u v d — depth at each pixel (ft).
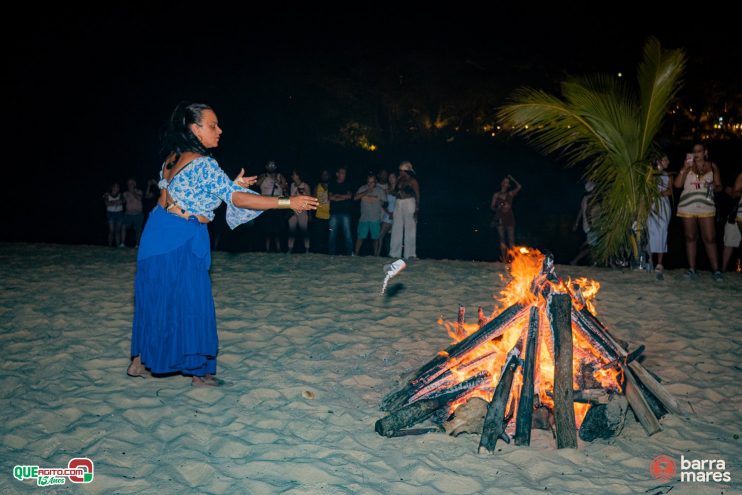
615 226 30.63
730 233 33.60
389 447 15.48
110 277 30.68
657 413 17.20
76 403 17.11
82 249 38.04
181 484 13.74
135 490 13.44
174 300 17.33
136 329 18.01
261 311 25.72
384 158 122.21
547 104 28.86
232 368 20.03
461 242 64.75
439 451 15.31
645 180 29.37
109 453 14.84
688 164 31.91
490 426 15.53
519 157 120.67
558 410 15.79
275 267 33.40
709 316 25.53
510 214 46.98
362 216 44.73
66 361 20.06
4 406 17.04
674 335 23.53
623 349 17.07
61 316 24.38
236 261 34.83
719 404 18.22
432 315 25.59
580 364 17.22
